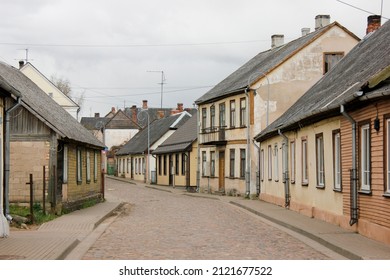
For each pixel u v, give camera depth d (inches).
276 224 822.5
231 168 1606.8
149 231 735.7
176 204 1285.7
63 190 958.4
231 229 760.3
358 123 644.1
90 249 568.1
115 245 597.6
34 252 507.8
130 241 631.2
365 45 969.5
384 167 567.2
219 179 1688.0
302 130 928.3
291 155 1020.5
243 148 1535.4
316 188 845.8
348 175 685.3
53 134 889.5
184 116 2583.7
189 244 603.5
